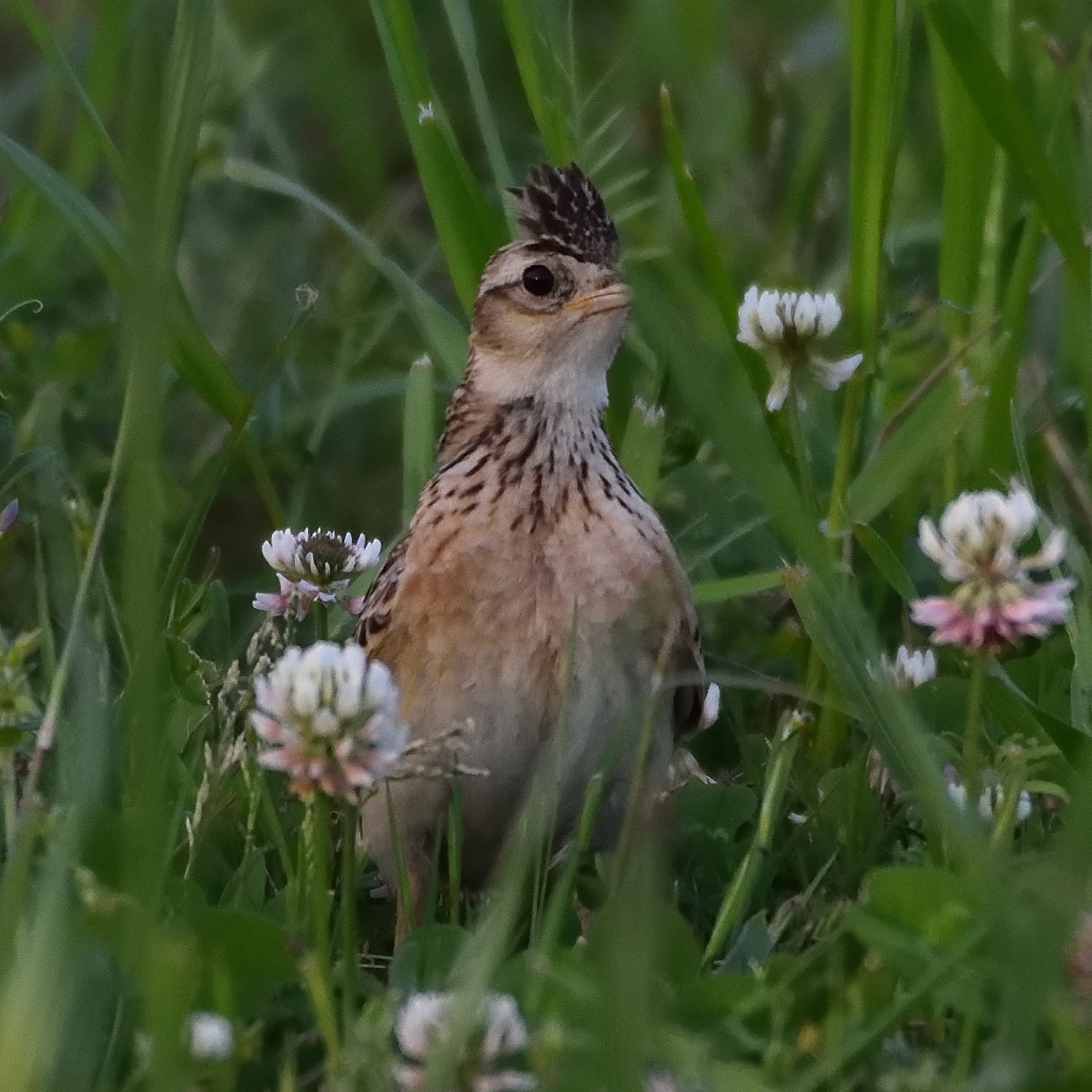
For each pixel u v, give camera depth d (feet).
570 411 32.48
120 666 35.65
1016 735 30.45
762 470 27.12
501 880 29.91
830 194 50.39
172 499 43.55
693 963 25.03
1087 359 35.53
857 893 29.89
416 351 49.98
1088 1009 22.35
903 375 41.86
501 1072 22.26
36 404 40.86
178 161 24.36
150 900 21.86
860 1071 23.29
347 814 23.97
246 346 49.90
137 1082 22.54
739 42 63.21
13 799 27.14
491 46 66.03
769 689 31.73
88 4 66.13
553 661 30.71
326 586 33.86
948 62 38.86
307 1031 25.14
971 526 25.18
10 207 45.91
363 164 56.08
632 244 50.75
